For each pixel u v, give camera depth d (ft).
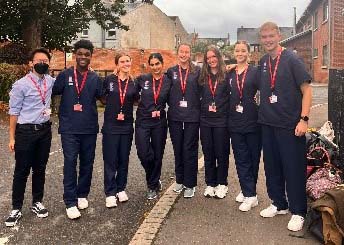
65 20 64.90
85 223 16.20
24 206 17.98
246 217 16.19
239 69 17.20
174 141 18.63
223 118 17.69
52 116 43.96
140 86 18.25
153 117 18.16
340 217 13.02
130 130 18.16
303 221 15.06
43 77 16.19
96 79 17.01
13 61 60.75
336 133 21.24
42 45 66.44
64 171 16.78
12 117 15.87
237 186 20.12
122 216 16.93
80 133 16.79
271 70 15.33
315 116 41.27
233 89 17.02
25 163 16.11
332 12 86.74
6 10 59.06
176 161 19.06
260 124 16.16
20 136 15.88
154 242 13.96
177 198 18.52
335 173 16.63
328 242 13.12
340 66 87.30
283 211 16.38
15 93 15.72
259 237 14.30
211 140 18.13
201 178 21.68
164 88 18.16
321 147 17.38
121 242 14.55
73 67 17.06
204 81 17.76
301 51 120.37
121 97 17.62
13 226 15.84
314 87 87.56
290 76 14.85
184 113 18.07
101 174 23.25
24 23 61.46
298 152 15.05
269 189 16.33
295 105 14.93
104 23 70.74
